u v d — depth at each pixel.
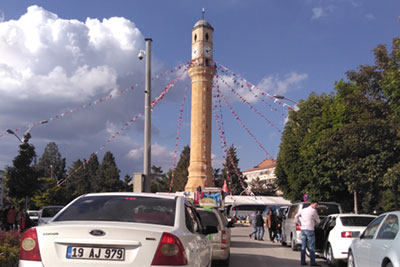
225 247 13.23
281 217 27.08
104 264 4.99
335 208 19.41
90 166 98.81
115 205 6.07
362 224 13.70
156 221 5.70
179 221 5.79
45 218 20.66
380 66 17.83
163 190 105.25
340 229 13.56
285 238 21.50
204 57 60.50
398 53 14.92
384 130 16.62
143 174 16.06
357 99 18.02
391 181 15.38
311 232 14.15
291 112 37.78
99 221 5.62
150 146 17.47
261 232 27.17
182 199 6.53
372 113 17.91
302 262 14.28
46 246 5.09
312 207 14.30
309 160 27.94
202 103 60.28
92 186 93.12
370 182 18.45
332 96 35.69
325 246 14.66
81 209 6.01
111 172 92.62
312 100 35.62
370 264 9.12
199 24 61.22
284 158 35.28
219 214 13.70
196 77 60.62
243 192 85.50
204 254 6.79
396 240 7.93
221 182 87.00
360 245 10.05
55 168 100.75
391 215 8.84
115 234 5.06
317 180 28.72
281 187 41.34
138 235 5.06
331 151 18.64
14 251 10.05
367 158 17.64
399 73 14.52
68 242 5.08
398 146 16.52
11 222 23.16
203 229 7.33
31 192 34.75
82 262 5.01
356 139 17.27
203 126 60.00
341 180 27.33
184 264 5.13
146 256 5.00
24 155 34.47
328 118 26.89
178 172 97.25
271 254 17.92
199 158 59.69
